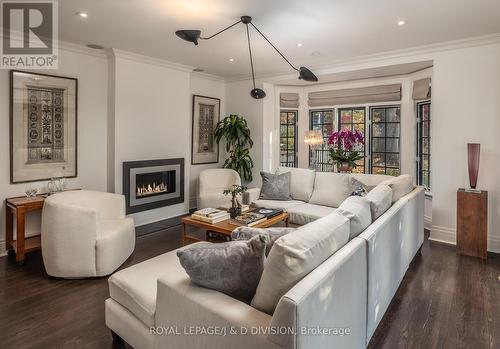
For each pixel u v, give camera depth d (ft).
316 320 4.06
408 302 8.26
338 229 5.41
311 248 4.53
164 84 15.96
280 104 19.62
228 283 4.79
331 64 15.60
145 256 11.50
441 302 8.26
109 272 9.73
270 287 4.34
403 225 9.14
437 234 13.33
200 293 4.77
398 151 17.06
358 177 13.62
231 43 12.65
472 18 10.00
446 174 12.96
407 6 9.11
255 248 4.75
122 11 9.58
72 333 6.90
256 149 19.15
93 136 13.97
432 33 11.38
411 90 16.19
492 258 11.34
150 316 5.43
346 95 18.13
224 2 8.91
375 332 6.95
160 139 15.96
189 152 18.03
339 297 4.79
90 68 13.71
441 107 12.89
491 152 12.00
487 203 11.64
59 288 8.96
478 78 12.09
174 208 17.11
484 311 7.82
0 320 7.36
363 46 12.91
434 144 13.16
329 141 15.46
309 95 19.54
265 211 11.55
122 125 14.30
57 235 9.27
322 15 9.75
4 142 11.47
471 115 12.30
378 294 6.87
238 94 19.83
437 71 12.90
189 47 13.21
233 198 11.01
